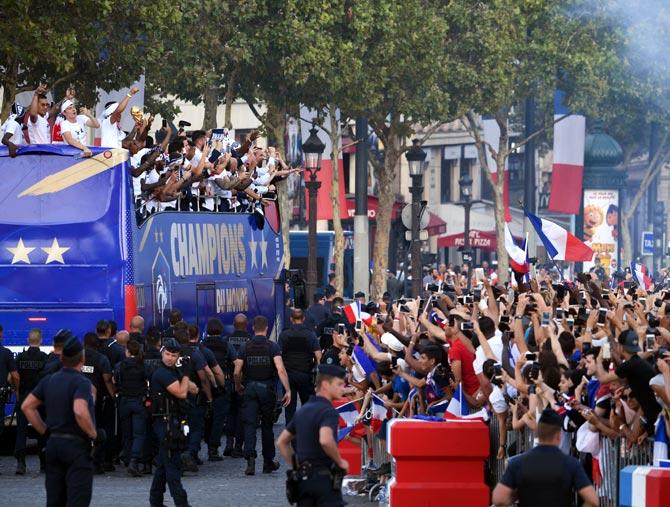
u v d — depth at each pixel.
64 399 31.11
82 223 49.84
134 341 46.53
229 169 59.97
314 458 28.50
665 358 29.66
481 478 35.19
